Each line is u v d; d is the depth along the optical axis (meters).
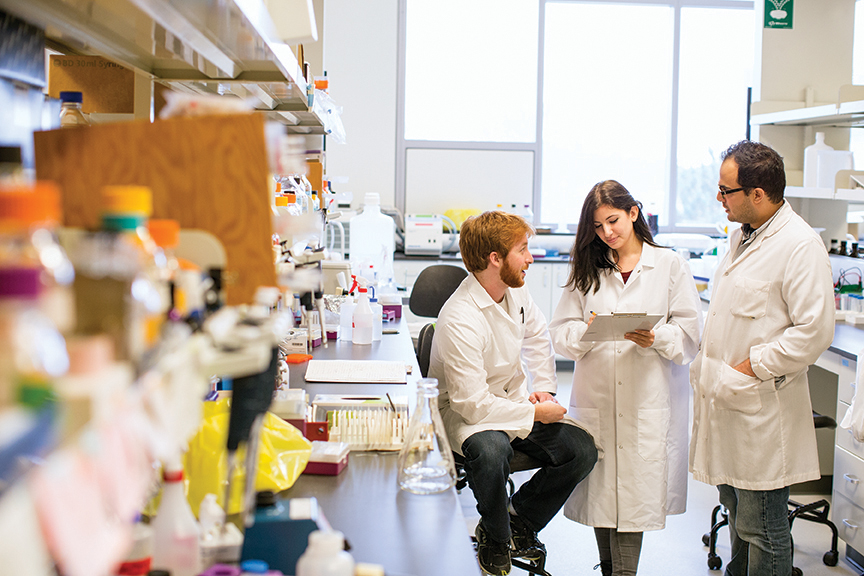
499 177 6.57
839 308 3.83
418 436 1.48
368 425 1.69
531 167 6.57
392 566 1.12
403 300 4.62
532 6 6.41
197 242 0.95
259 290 0.96
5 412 0.46
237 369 0.79
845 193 3.46
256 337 0.85
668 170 6.66
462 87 6.48
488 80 6.48
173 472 0.98
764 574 2.42
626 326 2.26
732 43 6.54
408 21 6.38
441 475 1.45
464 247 2.35
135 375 0.62
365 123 6.42
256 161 0.95
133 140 0.96
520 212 6.60
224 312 0.90
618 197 2.47
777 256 2.34
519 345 2.41
